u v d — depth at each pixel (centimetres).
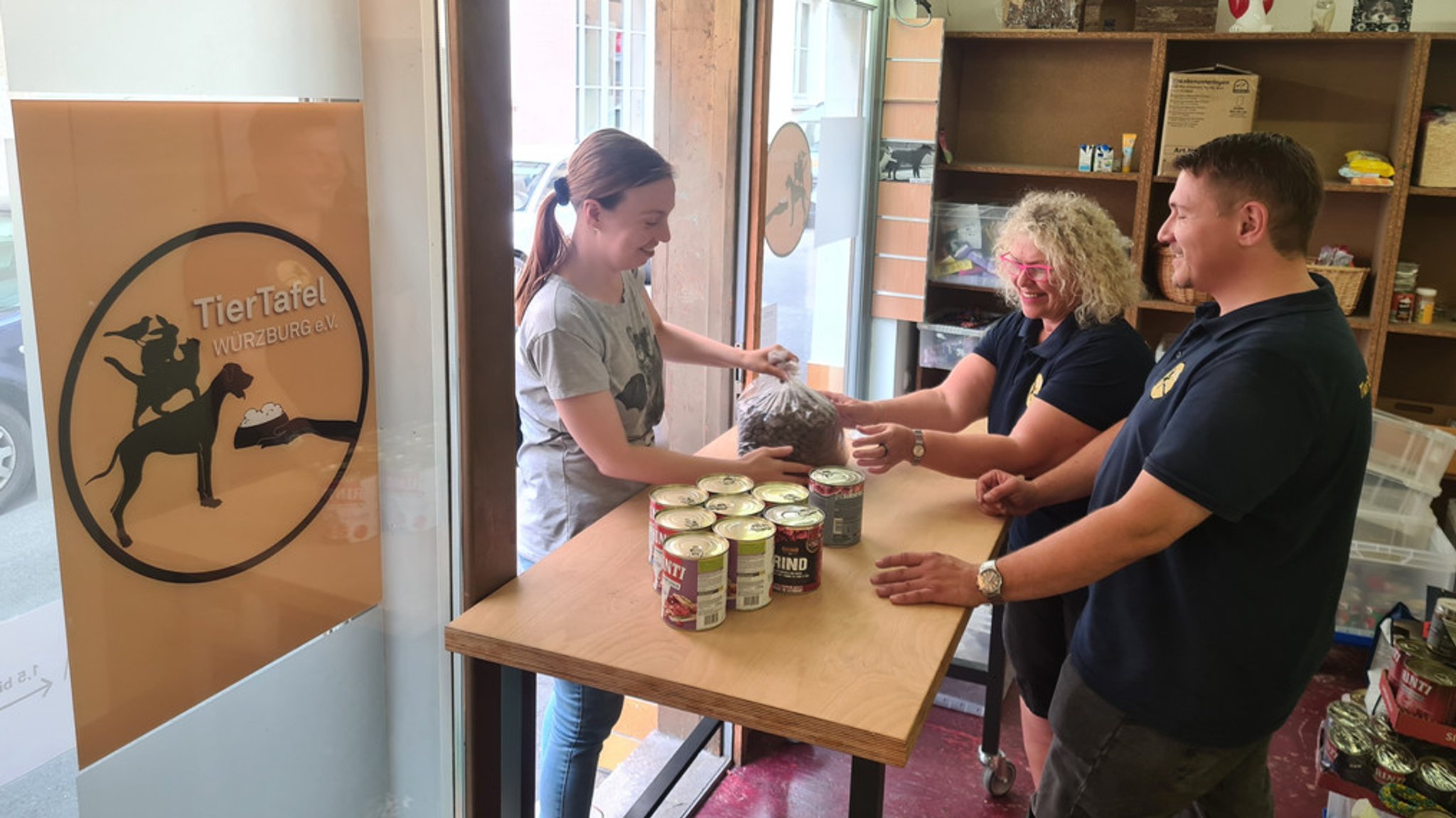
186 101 110
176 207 110
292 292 126
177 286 111
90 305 103
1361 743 214
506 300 155
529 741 167
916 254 407
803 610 153
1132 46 415
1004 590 154
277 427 127
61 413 101
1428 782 204
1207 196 160
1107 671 169
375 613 149
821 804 266
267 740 135
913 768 282
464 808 167
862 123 386
